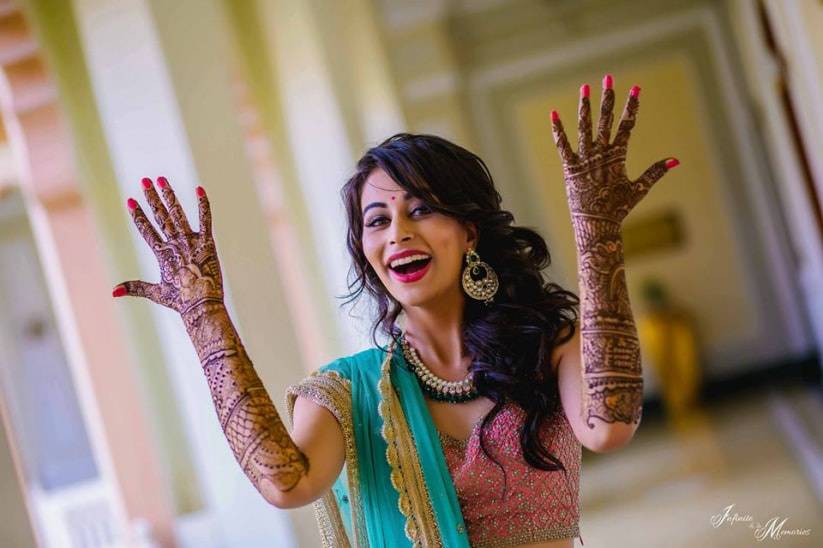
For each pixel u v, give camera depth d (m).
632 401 2.42
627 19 16.34
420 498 2.66
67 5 8.20
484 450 2.68
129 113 7.16
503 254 2.84
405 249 2.71
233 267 7.12
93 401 8.59
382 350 2.82
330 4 11.68
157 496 8.55
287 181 11.09
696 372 16.08
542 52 16.33
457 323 2.81
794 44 9.12
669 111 16.38
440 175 2.74
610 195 2.44
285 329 7.24
